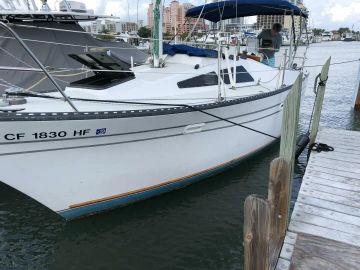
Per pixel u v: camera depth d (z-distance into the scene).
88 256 4.77
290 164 3.19
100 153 4.71
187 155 5.67
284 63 7.66
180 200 5.99
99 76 5.68
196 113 5.31
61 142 4.36
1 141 4.04
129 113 4.57
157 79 5.61
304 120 11.46
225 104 5.69
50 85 7.59
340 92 16.72
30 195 4.60
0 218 5.70
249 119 6.54
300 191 4.33
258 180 6.66
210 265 4.58
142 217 5.53
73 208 4.97
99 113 4.37
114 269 4.53
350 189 4.36
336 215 3.78
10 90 4.78
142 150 5.07
